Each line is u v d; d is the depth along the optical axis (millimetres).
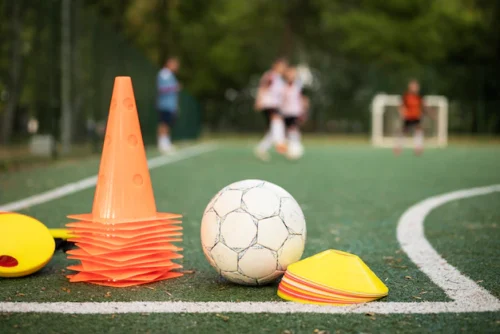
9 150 10922
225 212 3105
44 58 11906
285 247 3064
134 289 3062
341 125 31281
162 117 15836
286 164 12828
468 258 3857
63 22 12602
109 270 3111
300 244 3141
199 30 35969
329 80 32688
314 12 37375
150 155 15094
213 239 3102
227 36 36688
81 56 13367
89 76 13836
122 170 3322
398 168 12039
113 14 29406
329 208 6234
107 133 3416
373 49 33750
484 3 36500
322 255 2980
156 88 18984
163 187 8039
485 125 29641
